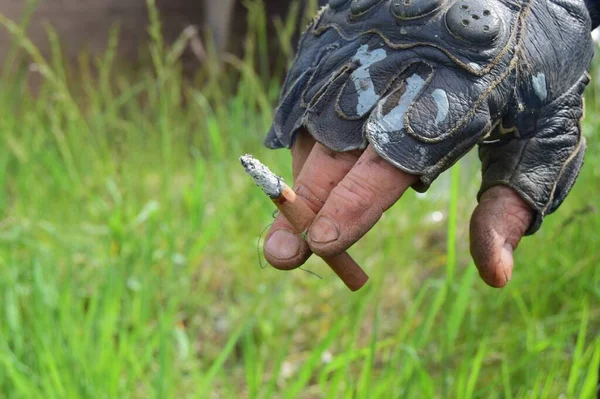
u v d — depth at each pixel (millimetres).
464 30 612
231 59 2379
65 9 2436
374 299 1457
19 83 2021
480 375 1187
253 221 1642
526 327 1265
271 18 2455
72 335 1097
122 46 2469
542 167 670
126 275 1355
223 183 1662
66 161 1770
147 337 1232
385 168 601
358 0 639
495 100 620
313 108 626
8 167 1866
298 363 1319
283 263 616
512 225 668
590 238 1385
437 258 1553
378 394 992
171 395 1086
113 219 1393
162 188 1732
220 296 1503
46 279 1357
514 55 627
